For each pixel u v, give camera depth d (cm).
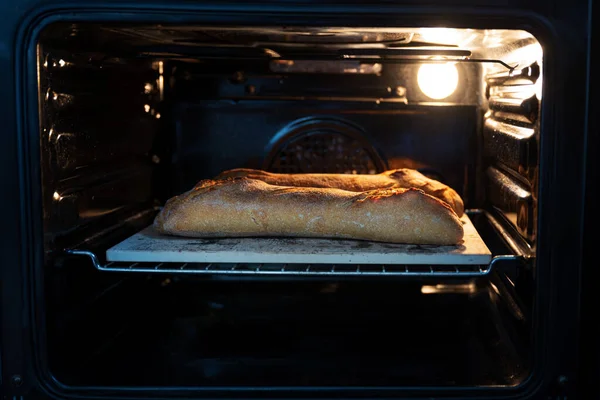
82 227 119
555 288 101
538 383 103
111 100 131
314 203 123
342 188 138
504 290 133
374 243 122
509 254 125
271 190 127
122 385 106
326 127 156
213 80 155
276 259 117
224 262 118
